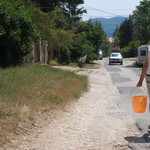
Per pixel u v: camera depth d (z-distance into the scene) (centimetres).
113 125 515
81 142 411
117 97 863
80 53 3288
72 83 977
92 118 574
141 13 3559
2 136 377
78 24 3597
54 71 1248
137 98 454
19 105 534
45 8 2923
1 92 614
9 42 1189
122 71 2103
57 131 458
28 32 1318
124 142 408
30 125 456
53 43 2258
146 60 452
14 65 1263
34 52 1733
